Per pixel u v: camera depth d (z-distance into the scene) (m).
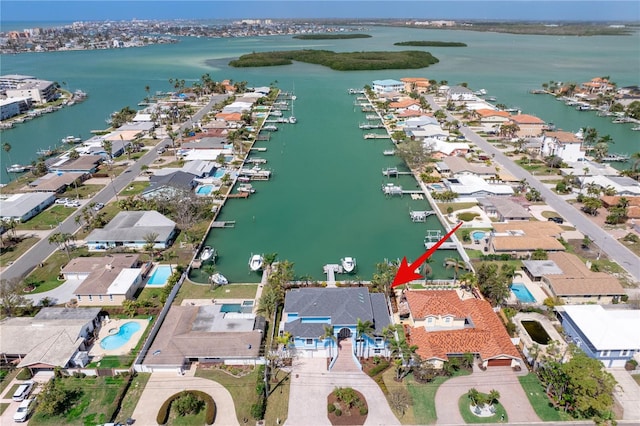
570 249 105.12
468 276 87.56
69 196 137.50
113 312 85.12
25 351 72.19
